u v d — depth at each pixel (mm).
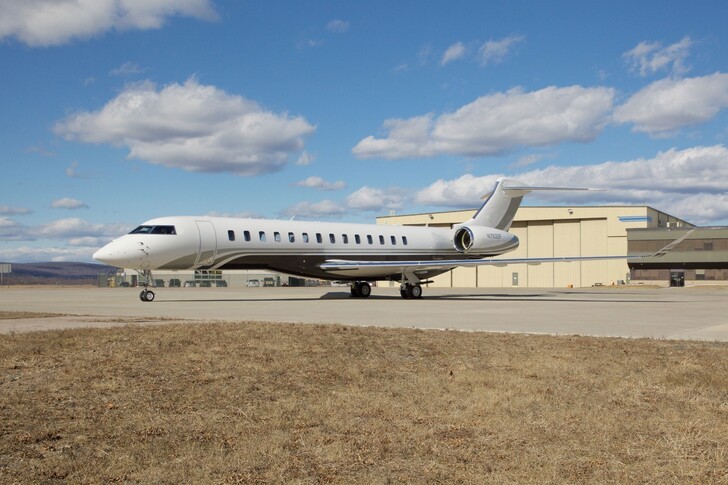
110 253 31281
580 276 76938
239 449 6551
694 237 72875
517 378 9836
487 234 41594
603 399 8570
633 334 16688
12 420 7461
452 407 8172
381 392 8977
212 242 33062
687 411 7988
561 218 77438
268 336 13719
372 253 38625
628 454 6410
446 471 5965
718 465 6113
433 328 18047
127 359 10914
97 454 6379
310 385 9398
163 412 7914
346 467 6074
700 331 17625
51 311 25281
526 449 6562
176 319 19531
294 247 35656
